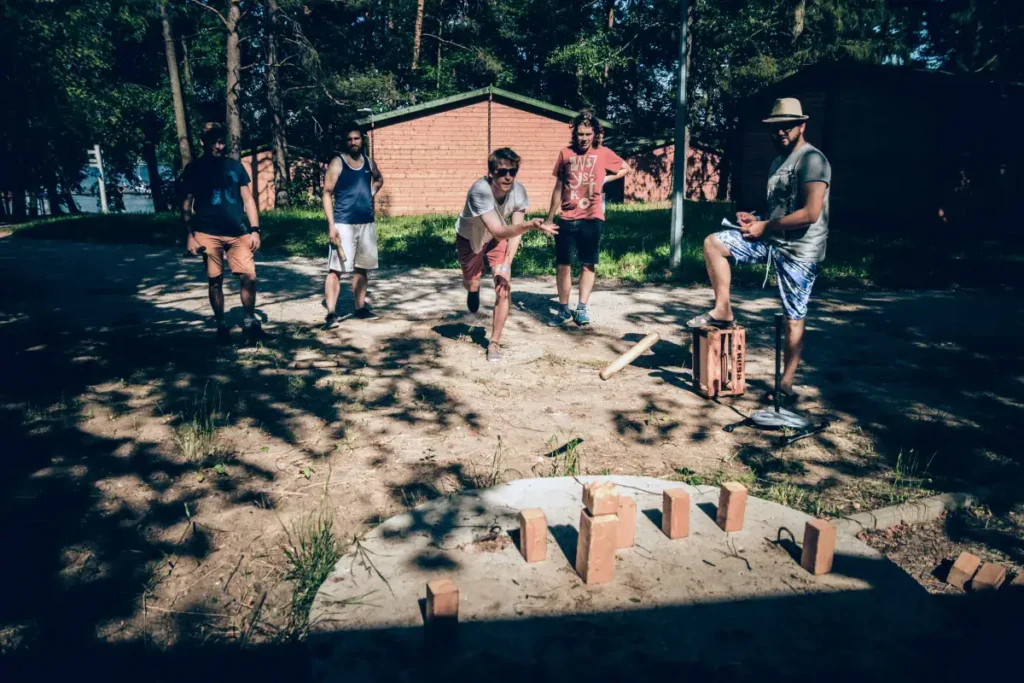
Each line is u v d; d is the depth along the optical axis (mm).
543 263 11875
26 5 12938
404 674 2311
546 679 2289
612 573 2830
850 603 2705
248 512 3664
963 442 4668
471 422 4938
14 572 3154
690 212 24125
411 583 2824
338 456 4359
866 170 18625
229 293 9508
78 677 2549
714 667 2352
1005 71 23938
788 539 3180
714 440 4680
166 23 24297
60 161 32812
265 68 32156
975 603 3006
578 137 7215
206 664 2607
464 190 28594
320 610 2652
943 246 14492
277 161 31375
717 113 43812
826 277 10891
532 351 6684
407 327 7562
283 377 5824
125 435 4617
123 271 11570
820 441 4668
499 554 3029
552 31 42844
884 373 6133
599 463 4289
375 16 40156
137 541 3395
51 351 6516
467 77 44094
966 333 7500
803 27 35406
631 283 10492
